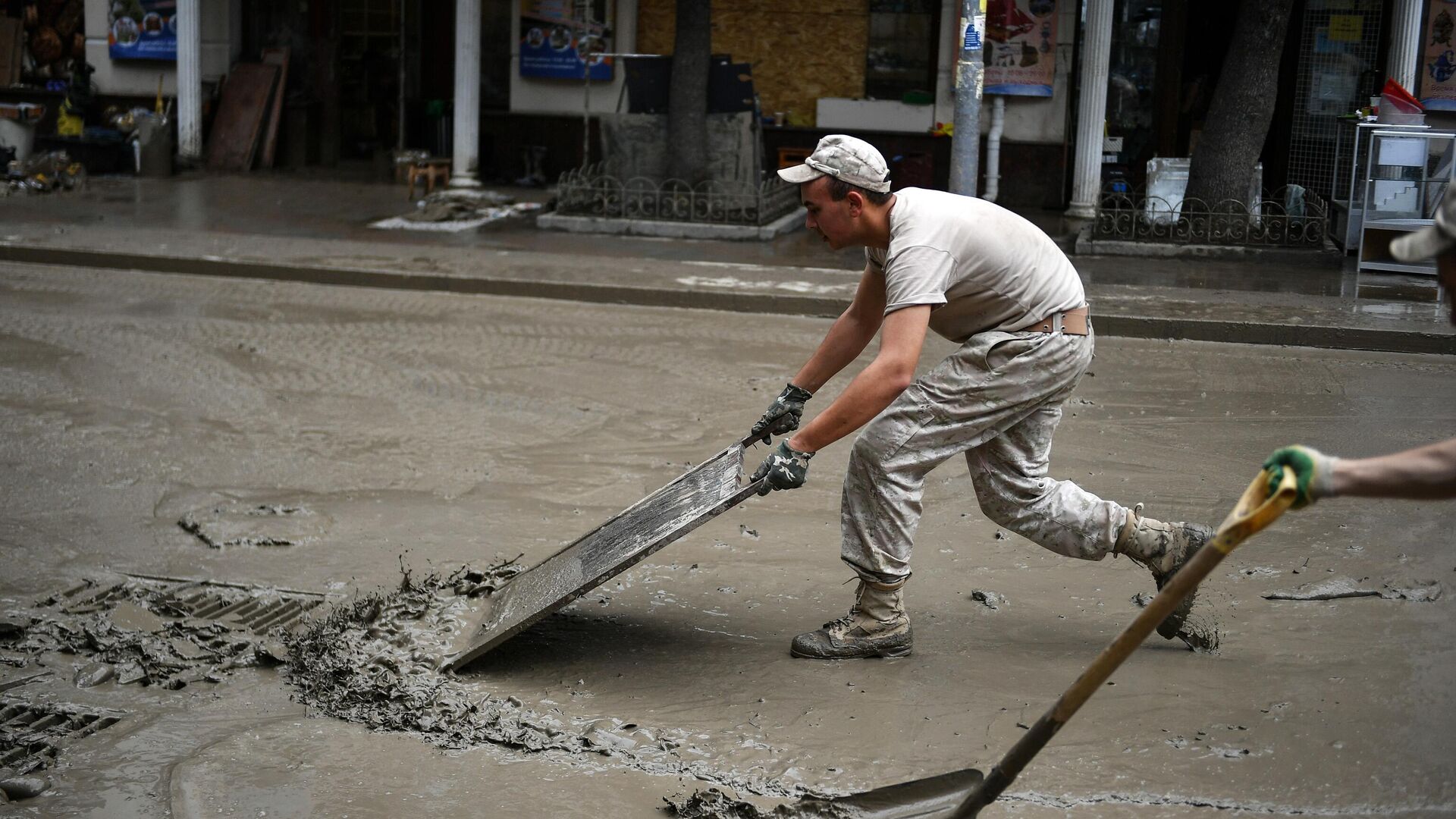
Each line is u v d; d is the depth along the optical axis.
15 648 4.33
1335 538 5.44
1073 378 4.14
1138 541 4.25
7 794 3.39
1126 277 12.55
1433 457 2.29
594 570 4.03
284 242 13.70
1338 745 3.63
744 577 5.07
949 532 5.61
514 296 11.73
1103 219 14.88
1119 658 2.65
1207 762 3.54
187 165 20.00
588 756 3.63
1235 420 7.64
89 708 3.92
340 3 21.14
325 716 3.88
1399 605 4.71
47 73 21.28
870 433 4.16
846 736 3.74
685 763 3.59
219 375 8.32
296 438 6.99
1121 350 9.83
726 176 15.70
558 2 19.12
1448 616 4.60
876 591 4.24
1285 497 2.39
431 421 7.38
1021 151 18.14
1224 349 9.95
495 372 8.60
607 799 3.40
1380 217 12.84
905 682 4.10
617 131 15.75
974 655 4.31
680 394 8.14
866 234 4.11
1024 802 3.34
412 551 5.32
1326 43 17.45
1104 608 4.74
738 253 13.82
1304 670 4.15
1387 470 2.32
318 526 5.58
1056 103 17.89
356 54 21.55
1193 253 14.01
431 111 20.42
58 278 12.00
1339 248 14.37
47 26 21.16
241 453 6.67
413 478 6.34
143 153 19.28
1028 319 4.07
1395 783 3.42
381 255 13.02
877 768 3.55
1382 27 17.16
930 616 4.67
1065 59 17.69
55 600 4.73
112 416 7.29
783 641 4.44
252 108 20.47
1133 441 7.14
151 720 3.84
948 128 18.27
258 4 20.88
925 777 3.49
